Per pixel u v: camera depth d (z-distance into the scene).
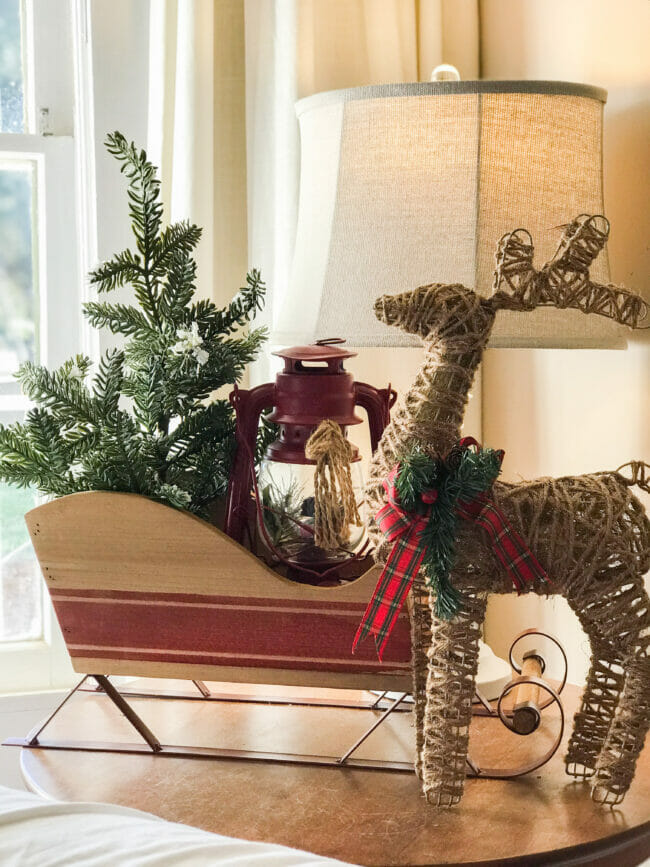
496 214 1.01
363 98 1.04
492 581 0.87
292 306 1.09
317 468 0.95
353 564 1.04
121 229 1.48
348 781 0.97
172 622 1.01
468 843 0.84
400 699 1.00
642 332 1.19
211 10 1.35
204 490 1.10
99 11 1.45
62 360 1.59
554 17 1.35
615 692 0.96
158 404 1.07
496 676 1.17
